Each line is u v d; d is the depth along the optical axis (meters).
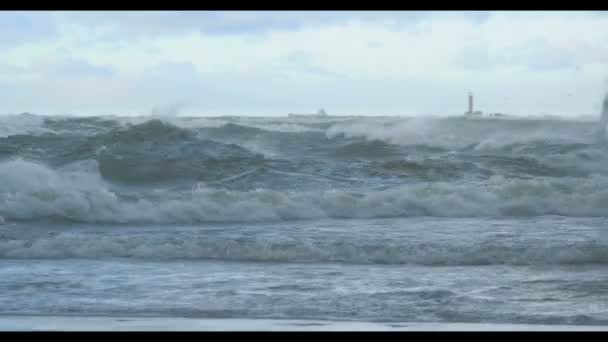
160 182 79.00
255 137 109.38
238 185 75.56
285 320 29.77
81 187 74.25
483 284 36.19
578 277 37.91
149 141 89.50
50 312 31.00
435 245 44.78
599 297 33.34
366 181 75.81
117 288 35.47
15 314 30.64
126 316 30.36
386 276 38.31
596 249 42.97
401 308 31.53
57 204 58.41
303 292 34.53
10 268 40.50
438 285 36.00
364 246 44.22
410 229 53.44
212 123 124.56
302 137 108.75
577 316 30.11
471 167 83.12
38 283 36.53
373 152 100.88
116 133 90.81
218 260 43.34
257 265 41.66
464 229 53.38
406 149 102.62
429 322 29.42
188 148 87.88
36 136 91.94
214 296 33.75
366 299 33.06
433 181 76.50
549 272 39.34
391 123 128.38
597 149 99.06
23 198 59.00
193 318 30.09
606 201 63.66
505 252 43.03
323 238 48.78
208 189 68.31
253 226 55.47
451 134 118.50
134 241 46.12
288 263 42.41
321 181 75.44
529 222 57.41
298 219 59.78
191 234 50.75
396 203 63.00
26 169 72.62
